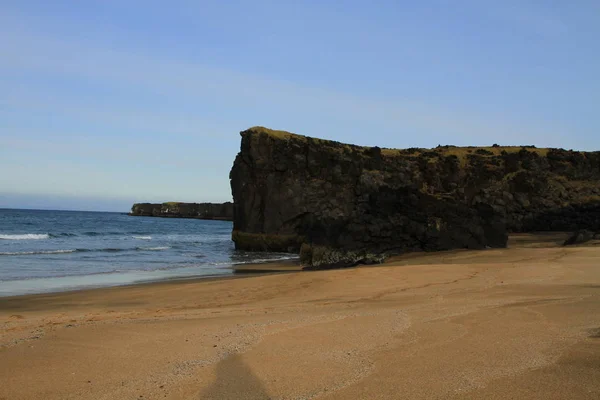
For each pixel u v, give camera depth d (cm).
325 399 528
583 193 7062
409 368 629
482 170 6744
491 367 621
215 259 3881
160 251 4544
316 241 4838
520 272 1877
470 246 4094
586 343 719
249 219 5016
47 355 753
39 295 1834
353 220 4625
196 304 1538
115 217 16112
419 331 848
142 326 991
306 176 5025
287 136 5175
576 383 551
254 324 969
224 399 538
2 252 3800
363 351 725
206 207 18625
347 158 5116
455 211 4309
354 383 577
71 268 2906
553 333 794
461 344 745
